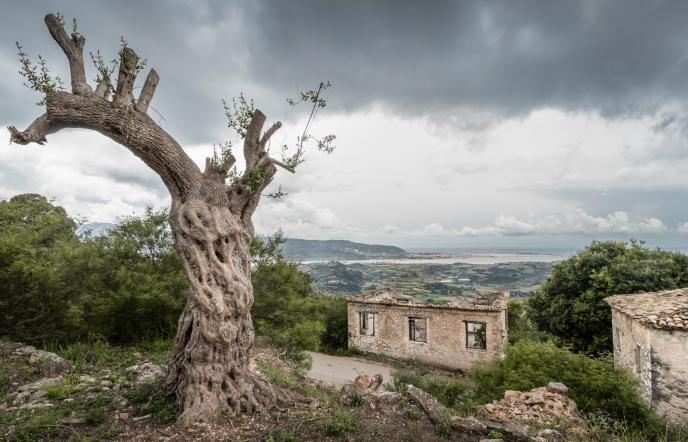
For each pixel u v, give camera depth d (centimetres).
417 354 1989
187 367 526
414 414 566
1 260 910
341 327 2344
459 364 1856
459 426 533
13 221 1333
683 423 803
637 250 1819
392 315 2098
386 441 486
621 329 1218
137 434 455
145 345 1103
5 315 927
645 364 958
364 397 618
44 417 482
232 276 542
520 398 789
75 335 1080
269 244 1520
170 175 560
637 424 755
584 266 1761
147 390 577
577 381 854
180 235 542
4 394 604
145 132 528
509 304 2177
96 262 1152
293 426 482
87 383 635
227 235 552
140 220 1311
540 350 986
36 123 499
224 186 602
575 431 616
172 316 1195
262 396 555
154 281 1173
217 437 448
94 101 512
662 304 1016
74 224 1423
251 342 576
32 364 739
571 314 1661
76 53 525
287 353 1278
